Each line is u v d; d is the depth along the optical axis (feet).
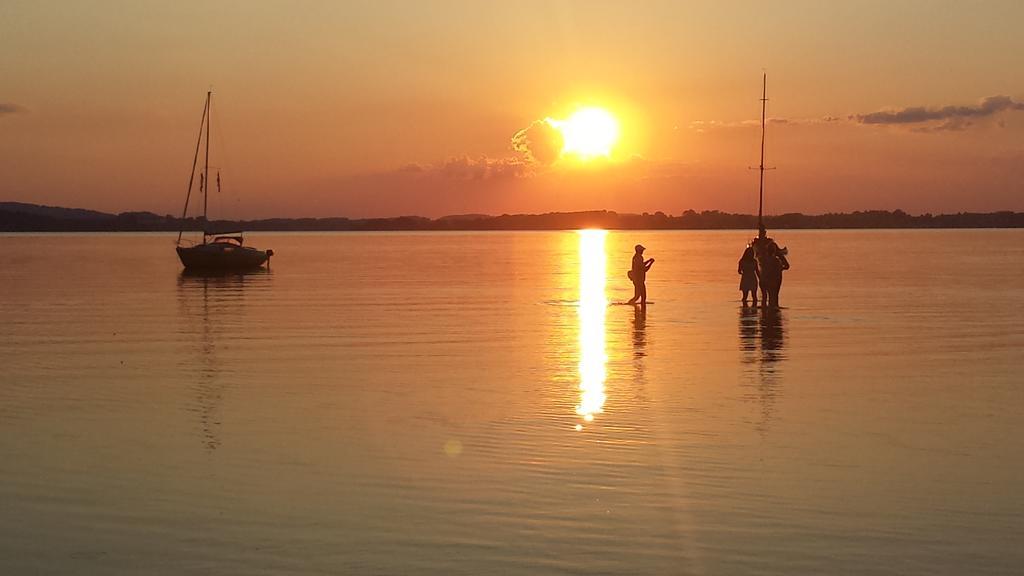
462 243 610.24
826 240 619.67
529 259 301.63
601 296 134.31
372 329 90.94
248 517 33.63
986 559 29.60
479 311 110.52
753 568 28.99
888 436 44.75
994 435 44.93
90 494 36.27
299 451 42.42
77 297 136.36
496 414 49.90
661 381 59.77
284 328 92.32
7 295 140.36
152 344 80.02
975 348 75.10
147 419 49.16
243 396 55.42
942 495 35.73
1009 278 176.96
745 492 36.11
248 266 223.10
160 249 423.64
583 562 29.50
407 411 50.83
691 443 43.45
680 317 101.14
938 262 254.68
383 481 37.76
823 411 50.37
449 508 34.45
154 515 33.88
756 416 49.16
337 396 55.21
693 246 482.69
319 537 31.63
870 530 32.09
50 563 29.68
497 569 28.96
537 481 37.63
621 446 42.98
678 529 32.24
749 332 86.43
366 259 303.68
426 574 28.60
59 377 62.59
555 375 62.34
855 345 76.95
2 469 39.68
